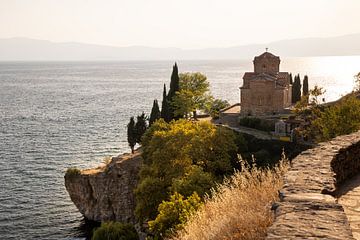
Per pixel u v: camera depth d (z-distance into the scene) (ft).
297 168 39.06
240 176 49.47
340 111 154.20
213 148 172.55
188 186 127.44
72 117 454.40
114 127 392.27
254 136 218.18
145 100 626.23
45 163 266.98
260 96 272.72
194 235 43.75
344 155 45.65
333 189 33.19
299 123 224.12
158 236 98.17
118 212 199.82
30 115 468.34
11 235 168.25
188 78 323.98
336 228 25.22
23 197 208.54
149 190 154.71
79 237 173.88
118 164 206.39
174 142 169.68
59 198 209.67
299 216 27.02
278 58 297.74
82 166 259.80
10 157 281.33
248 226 36.04
